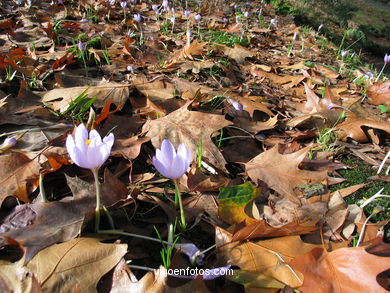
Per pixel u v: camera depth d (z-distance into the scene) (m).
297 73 0.86
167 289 0.24
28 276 0.24
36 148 0.40
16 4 1.07
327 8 2.98
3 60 0.56
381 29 3.43
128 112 0.53
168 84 0.59
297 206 0.37
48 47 0.77
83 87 0.52
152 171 0.42
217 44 0.88
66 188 0.36
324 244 0.31
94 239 0.28
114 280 0.25
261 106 0.57
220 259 0.29
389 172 0.48
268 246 0.30
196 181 0.38
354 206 0.38
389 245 0.29
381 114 0.69
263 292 0.26
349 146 0.53
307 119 0.57
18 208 0.31
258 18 1.56
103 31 0.92
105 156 0.27
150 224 0.33
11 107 0.46
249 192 0.33
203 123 0.44
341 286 0.26
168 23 1.14
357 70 1.01
